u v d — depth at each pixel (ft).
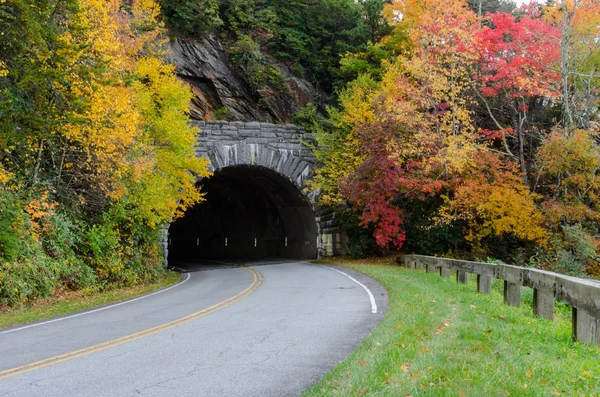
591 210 73.82
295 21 139.13
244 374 19.86
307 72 137.28
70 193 61.31
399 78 84.79
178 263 124.36
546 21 87.25
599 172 79.71
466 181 80.48
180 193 88.48
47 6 45.34
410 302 37.40
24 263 49.21
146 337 28.02
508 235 88.58
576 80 83.76
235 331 29.19
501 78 83.92
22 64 45.11
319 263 100.12
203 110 114.62
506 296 37.11
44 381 19.34
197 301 45.47
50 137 48.16
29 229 51.11
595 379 17.35
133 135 63.93
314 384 18.17
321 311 36.09
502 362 19.31
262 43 133.08
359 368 18.90
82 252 62.95
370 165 84.94
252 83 122.83
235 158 107.45
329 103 135.74
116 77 55.26
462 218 86.33
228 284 62.03
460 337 24.45
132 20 75.15
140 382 18.99
